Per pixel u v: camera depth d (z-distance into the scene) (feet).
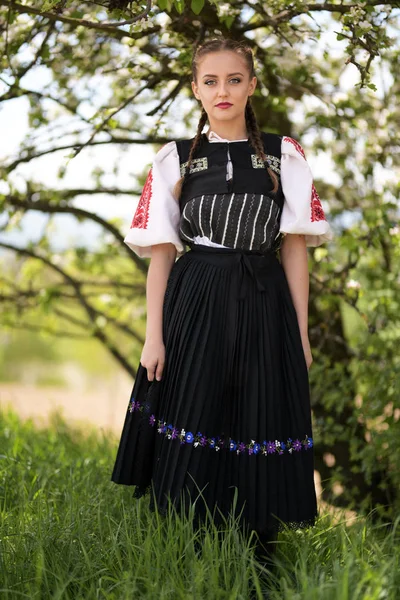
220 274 8.00
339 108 13.17
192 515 7.61
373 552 8.27
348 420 13.03
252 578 7.38
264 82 13.00
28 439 14.64
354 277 14.44
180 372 8.00
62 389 53.01
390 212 13.75
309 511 7.96
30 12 10.09
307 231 8.11
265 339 7.95
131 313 19.49
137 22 9.34
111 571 7.45
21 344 65.46
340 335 14.78
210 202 8.03
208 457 7.86
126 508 9.11
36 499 9.71
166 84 12.05
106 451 14.20
